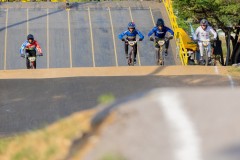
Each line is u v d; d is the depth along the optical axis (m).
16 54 69.06
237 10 74.56
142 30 74.19
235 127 12.41
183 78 36.47
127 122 13.07
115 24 75.50
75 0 87.50
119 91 33.69
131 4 80.81
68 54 69.19
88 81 35.44
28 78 36.44
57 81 35.59
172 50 66.00
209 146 11.95
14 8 78.50
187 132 12.39
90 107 31.00
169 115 13.09
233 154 11.59
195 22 83.00
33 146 14.23
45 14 77.19
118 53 69.62
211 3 74.12
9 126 28.12
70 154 13.02
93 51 69.94
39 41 71.44
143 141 12.35
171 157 11.78
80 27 74.69
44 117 29.48
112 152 12.26
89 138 13.12
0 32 73.06
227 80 36.06
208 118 12.87
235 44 80.81
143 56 68.69
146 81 35.59
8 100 32.28
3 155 14.55
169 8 73.44
